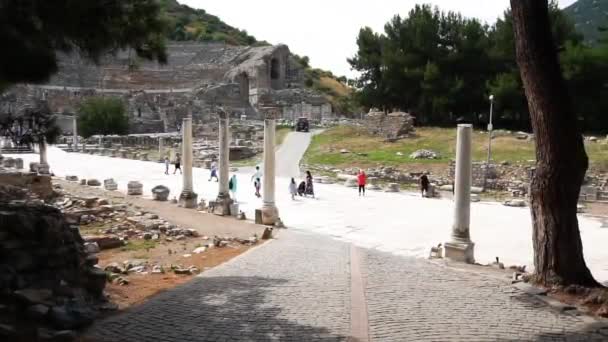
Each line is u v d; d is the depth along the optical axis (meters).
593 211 31.66
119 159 59.22
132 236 19.44
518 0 11.95
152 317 9.54
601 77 60.78
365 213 28.44
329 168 50.75
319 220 26.08
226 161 25.86
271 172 23.53
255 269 13.62
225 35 160.12
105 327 8.99
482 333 8.91
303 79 131.25
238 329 8.94
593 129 63.59
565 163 11.78
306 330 8.90
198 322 9.29
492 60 71.12
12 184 24.55
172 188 36.53
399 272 13.53
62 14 8.53
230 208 25.52
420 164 49.28
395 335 8.73
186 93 104.00
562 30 65.50
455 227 16.59
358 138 67.94
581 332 9.05
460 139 16.50
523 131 67.88
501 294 11.39
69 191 28.78
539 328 9.23
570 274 11.85
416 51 74.62
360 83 82.94
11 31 7.68
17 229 10.02
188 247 17.69
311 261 14.77
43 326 8.52
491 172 44.09
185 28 152.00
